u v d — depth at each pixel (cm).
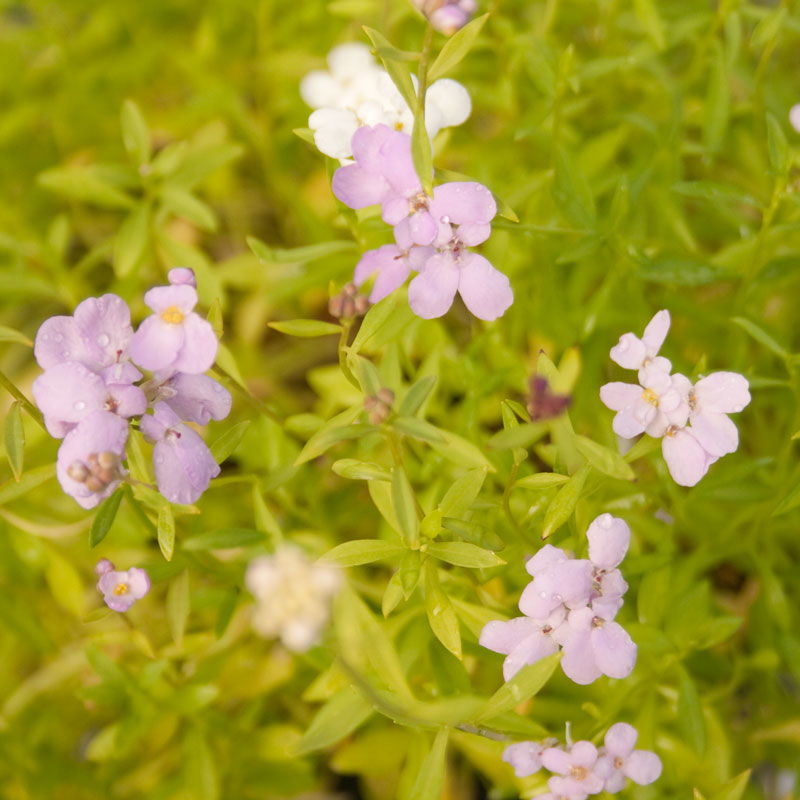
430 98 31
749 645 37
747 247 35
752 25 41
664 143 37
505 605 33
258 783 35
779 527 35
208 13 43
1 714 36
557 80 34
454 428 36
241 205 44
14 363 42
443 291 29
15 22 48
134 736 33
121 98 45
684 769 33
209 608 34
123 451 27
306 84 36
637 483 33
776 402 37
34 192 44
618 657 28
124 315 28
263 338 43
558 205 34
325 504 37
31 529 34
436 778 28
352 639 27
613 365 38
